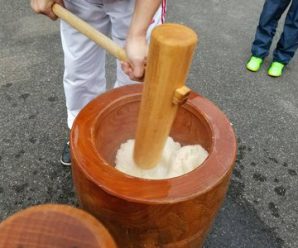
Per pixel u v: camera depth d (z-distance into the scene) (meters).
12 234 0.87
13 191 1.87
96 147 1.12
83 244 0.86
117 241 1.16
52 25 3.10
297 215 1.88
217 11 3.56
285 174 2.08
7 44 2.87
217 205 1.13
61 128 2.21
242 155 2.17
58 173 1.97
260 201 1.93
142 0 1.15
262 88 2.74
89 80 1.85
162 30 0.96
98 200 1.04
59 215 0.91
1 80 2.53
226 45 3.14
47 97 2.42
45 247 0.85
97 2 1.56
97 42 1.26
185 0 3.67
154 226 1.04
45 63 2.71
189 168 1.25
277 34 3.37
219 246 1.73
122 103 1.27
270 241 1.77
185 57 0.95
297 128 2.40
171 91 1.02
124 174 1.03
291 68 3.01
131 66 1.18
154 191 0.99
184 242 1.15
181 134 1.38
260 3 3.75
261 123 2.42
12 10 3.24
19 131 2.17
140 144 1.18
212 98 2.59
